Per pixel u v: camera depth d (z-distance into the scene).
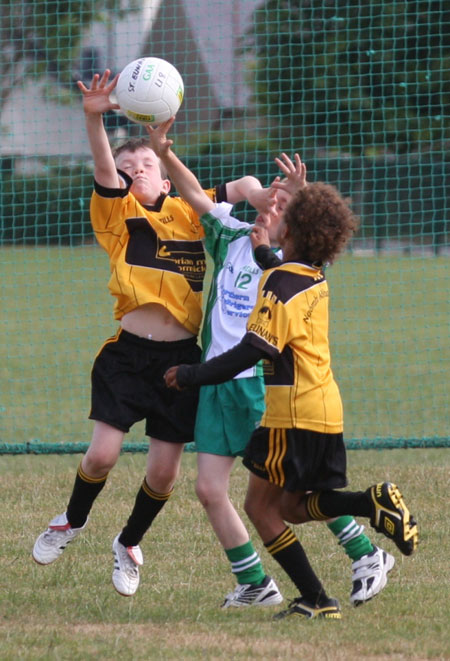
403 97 60.22
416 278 62.12
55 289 61.44
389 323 52.81
